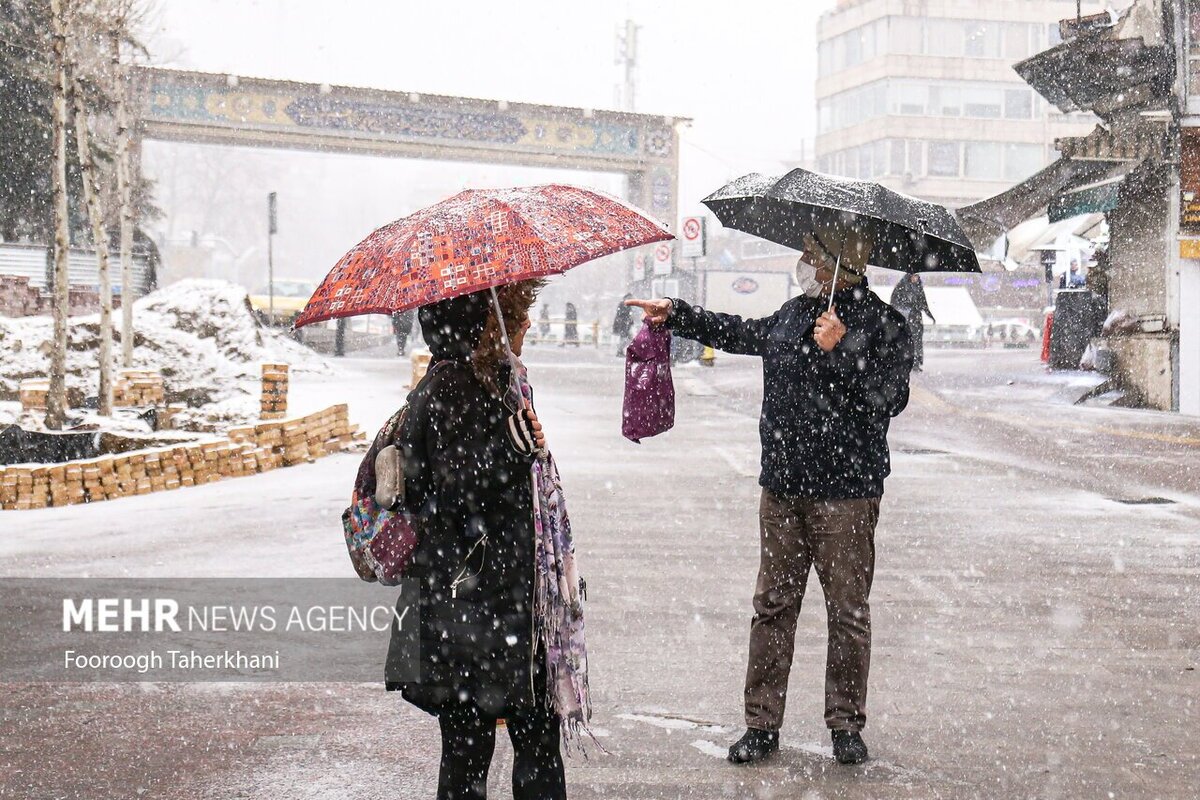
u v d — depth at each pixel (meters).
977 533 9.74
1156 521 10.34
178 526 9.98
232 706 5.32
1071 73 21.55
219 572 8.02
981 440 16.25
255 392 22.69
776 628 4.70
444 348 3.54
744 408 20.95
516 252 3.36
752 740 4.67
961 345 55.03
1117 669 5.90
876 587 7.72
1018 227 27.45
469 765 3.57
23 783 4.41
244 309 26.77
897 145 84.69
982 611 7.09
